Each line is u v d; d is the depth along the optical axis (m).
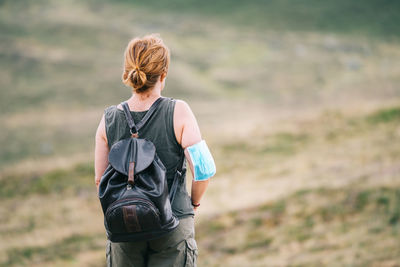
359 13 198.38
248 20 199.25
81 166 45.94
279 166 40.91
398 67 127.25
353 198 23.66
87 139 71.38
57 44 134.38
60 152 64.75
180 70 124.75
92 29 148.50
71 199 38.28
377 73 120.94
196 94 107.44
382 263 14.46
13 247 28.59
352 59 140.25
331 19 194.12
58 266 25.00
